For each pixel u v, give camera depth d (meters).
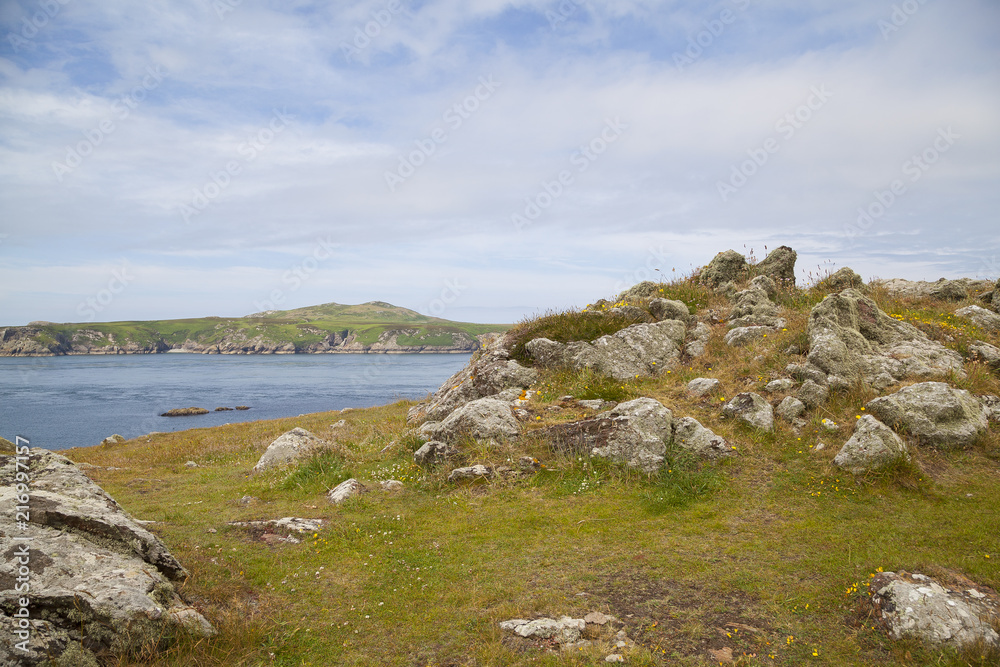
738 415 10.74
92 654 4.31
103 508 5.61
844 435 9.64
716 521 7.76
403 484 10.13
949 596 5.13
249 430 21.33
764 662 4.69
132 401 66.81
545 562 6.72
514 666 4.68
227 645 4.88
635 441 9.79
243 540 7.52
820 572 6.18
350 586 6.25
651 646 4.93
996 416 9.70
